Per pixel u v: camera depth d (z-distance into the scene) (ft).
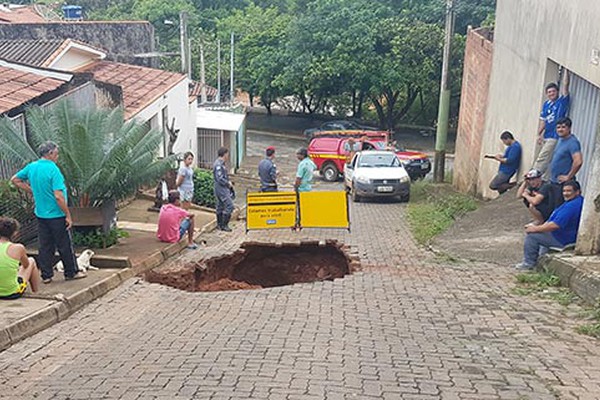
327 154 88.28
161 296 25.90
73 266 26.63
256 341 19.01
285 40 132.87
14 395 16.08
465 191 63.77
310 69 123.54
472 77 64.39
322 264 37.29
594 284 22.15
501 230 36.04
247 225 40.47
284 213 40.68
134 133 33.04
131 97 59.41
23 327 20.94
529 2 44.32
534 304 22.54
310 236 39.40
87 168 31.73
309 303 23.73
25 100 35.70
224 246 37.09
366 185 59.31
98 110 34.22
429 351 17.79
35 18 109.60
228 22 155.53
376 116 149.59
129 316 23.27
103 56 71.10
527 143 44.01
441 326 20.33
